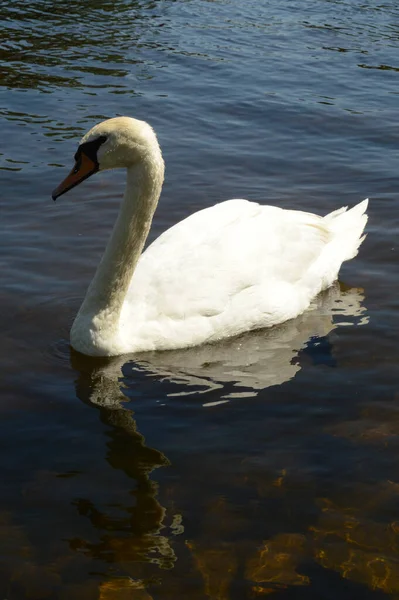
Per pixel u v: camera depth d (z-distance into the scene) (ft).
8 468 25.08
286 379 30.22
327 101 60.49
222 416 27.94
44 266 37.29
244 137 54.34
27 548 21.95
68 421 27.48
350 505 23.79
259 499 23.97
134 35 72.59
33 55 66.33
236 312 33.37
